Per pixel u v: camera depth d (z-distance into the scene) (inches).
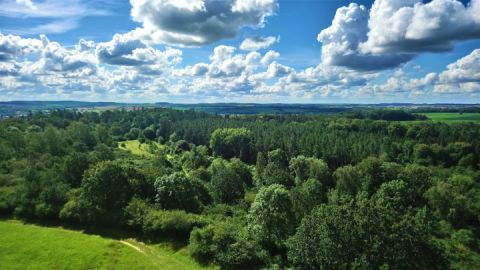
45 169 4293.8
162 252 2856.8
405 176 4530.0
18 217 3415.4
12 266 2513.5
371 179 4562.0
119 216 3257.9
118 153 6801.2
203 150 7603.4
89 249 2785.4
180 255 2790.4
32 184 3602.4
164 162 5930.1
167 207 3523.6
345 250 2284.7
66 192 3612.2
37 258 2630.4
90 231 3196.4
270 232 2935.5
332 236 2330.2
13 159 4724.4
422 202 4188.0
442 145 6707.7
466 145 6250.0
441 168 5984.3
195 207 3612.2
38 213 3356.3
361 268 2133.4
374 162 4756.4
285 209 3006.9
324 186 4815.5
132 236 3110.2
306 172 5236.2
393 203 3700.8
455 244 3262.8
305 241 2436.0
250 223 3068.4
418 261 2239.2
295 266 2578.7
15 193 3560.5
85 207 3294.8
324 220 2421.3
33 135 6127.0
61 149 5836.6
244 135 7775.6
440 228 3607.3
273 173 4911.4
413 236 2309.3
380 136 7460.6
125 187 3545.8
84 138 7283.5
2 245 2810.0
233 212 3686.0
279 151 6515.8
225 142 7844.5
